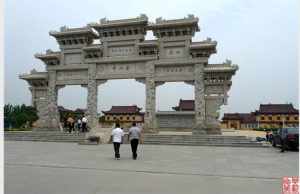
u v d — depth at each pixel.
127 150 32.03
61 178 15.35
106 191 12.45
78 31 54.22
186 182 14.48
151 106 49.28
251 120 123.88
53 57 55.59
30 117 82.88
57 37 56.00
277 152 31.09
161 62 49.50
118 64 51.88
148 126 49.00
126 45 52.41
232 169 18.73
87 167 19.23
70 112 103.00
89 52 53.91
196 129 47.25
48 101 55.16
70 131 51.38
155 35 51.38
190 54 49.62
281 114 115.88
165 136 42.94
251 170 18.36
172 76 49.28
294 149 32.25
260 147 37.94
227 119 126.50
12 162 21.52
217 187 13.35
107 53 53.25
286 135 31.67
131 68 51.25
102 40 53.59
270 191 12.55
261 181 14.80
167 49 50.50
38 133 49.25
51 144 40.62
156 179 15.22
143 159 23.95
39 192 12.19
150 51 50.94
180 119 56.94
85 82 53.59
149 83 49.69
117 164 20.77
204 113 47.50
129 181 14.65
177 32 50.06
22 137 48.62
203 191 12.53
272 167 19.72
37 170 17.98
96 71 52.91
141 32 51.81
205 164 21.05
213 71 47.50
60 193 12.04
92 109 52.31
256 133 66.44
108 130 46.94
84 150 31.78
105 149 33.16
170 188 13.10
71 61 55.59
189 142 40.91
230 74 47.69
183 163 21.52
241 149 34.84
